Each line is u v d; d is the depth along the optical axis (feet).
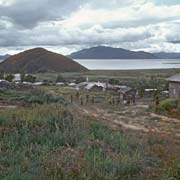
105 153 39.58
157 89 192.13
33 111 59.41
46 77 402.72
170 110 100.68
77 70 598.34
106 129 57.26
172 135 65.05
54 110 61.52
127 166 33.17
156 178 31.63
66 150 39.75
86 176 29.96
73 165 32.73
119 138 48.47
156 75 408.26
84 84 254.06
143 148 45.29
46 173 30.86
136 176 32.09
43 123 51.57
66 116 58.90
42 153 37.78
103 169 32.22
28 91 131.75
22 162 33.96
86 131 50.80
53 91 188.85
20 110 61.57
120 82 287.69
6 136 44.11
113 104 130.31
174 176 31.55
